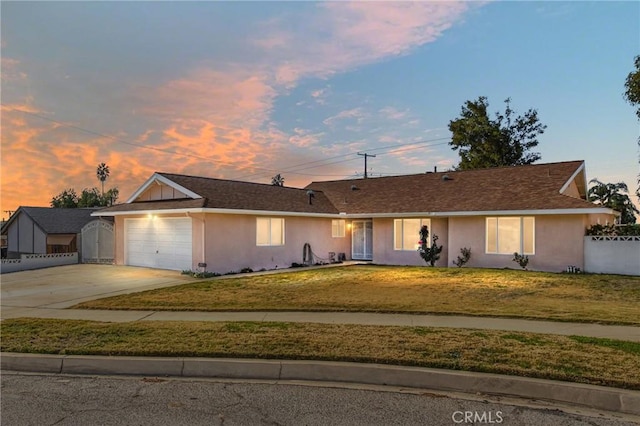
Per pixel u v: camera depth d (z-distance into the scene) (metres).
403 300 10.56
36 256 20.72
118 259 20.59
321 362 5.63
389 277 15.48
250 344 6.39
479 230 18.67
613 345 6.21
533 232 17.33
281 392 4.99
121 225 20.56
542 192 17.98
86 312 9.63
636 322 7.88
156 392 5.04
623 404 4.45
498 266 18.09
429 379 5.16
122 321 8.48
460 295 11.37
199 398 4.81
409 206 20.88
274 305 9.99
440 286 13.08
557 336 6.78
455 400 4.71
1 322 8.37
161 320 8.53
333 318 8.57
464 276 15.39
